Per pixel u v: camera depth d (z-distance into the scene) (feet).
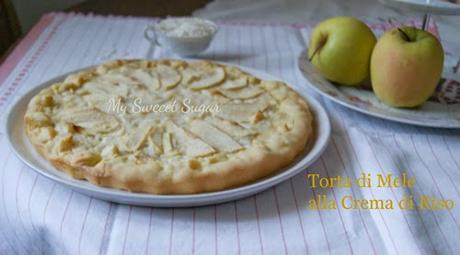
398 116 2.43
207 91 2.58
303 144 2.26
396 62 2.40
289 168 2.20
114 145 2.22
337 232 2.01
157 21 3.42
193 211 2.07
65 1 4.89
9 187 2.14
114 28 3.29
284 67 2.92
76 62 2.90
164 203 2.02
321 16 3.77
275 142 2.21
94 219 2.03
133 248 1.95
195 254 1.94
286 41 3.21
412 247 1.93
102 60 2.93
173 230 2.00
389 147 2.34
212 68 2.74
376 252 1.95
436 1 2.59
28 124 2.30
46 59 2.91
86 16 3.43
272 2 3.93
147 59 2.82
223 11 3.73
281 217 2.06
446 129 2.46
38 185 2.14
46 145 2.19
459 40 3.29
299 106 2.45
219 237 1.99
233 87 2.60
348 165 2.25
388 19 3.68
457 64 2.87
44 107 2.41
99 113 2.38
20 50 2.98
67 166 2.10
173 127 2.32
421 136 2.42
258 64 2.94
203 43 2.95
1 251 2.17
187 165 2.11
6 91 2.62
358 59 2.57
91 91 2.53
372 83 2.54
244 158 2.13
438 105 2.54
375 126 2.47
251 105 2.48
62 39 3.12
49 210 2.06
